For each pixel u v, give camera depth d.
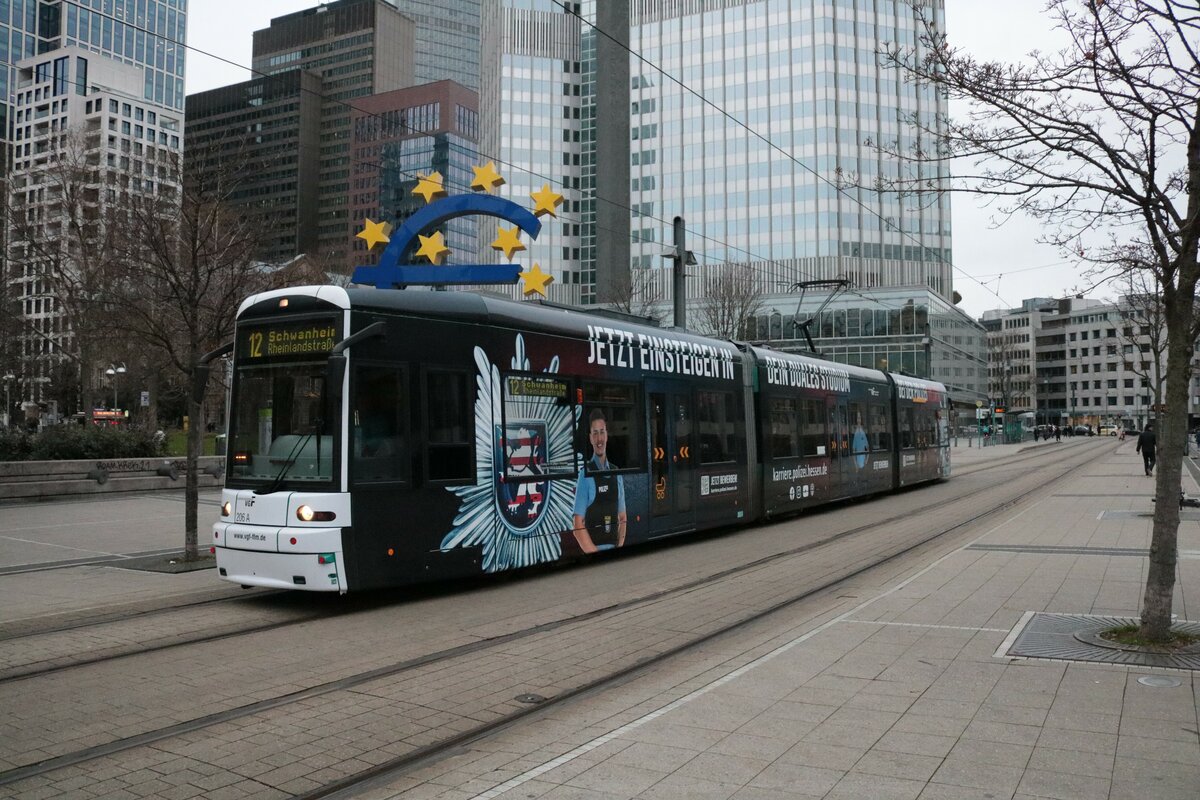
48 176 30.41
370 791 4.93
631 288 49.06
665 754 5.27
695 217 93.50
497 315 11.71
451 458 10.91
